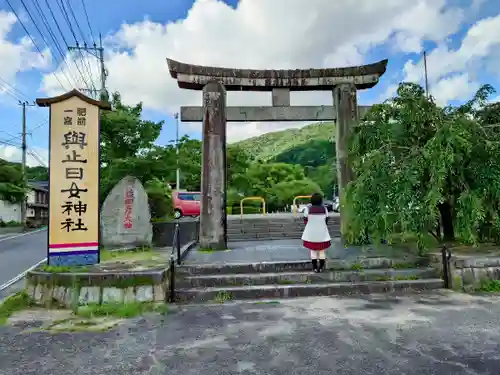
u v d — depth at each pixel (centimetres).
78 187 729
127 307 577
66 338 465
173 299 632
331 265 740
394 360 378
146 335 470
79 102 741
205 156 962
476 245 709
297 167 4072
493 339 430
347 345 420
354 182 838
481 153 749
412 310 553
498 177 712
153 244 1180
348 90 1005
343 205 946
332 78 1012
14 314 580
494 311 542
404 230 739
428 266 753
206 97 970
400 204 732
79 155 734
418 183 740
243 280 689
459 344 417
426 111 813
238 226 1337
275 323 505
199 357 397
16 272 1105
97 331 491
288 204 3669
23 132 2977
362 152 891
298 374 352
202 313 561
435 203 682
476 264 687
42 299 636
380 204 756
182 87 998
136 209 1056
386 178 773
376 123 872
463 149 736
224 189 962
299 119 1002
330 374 351
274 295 653
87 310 574
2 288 896
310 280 697
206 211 953
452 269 685
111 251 997
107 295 614
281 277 695
